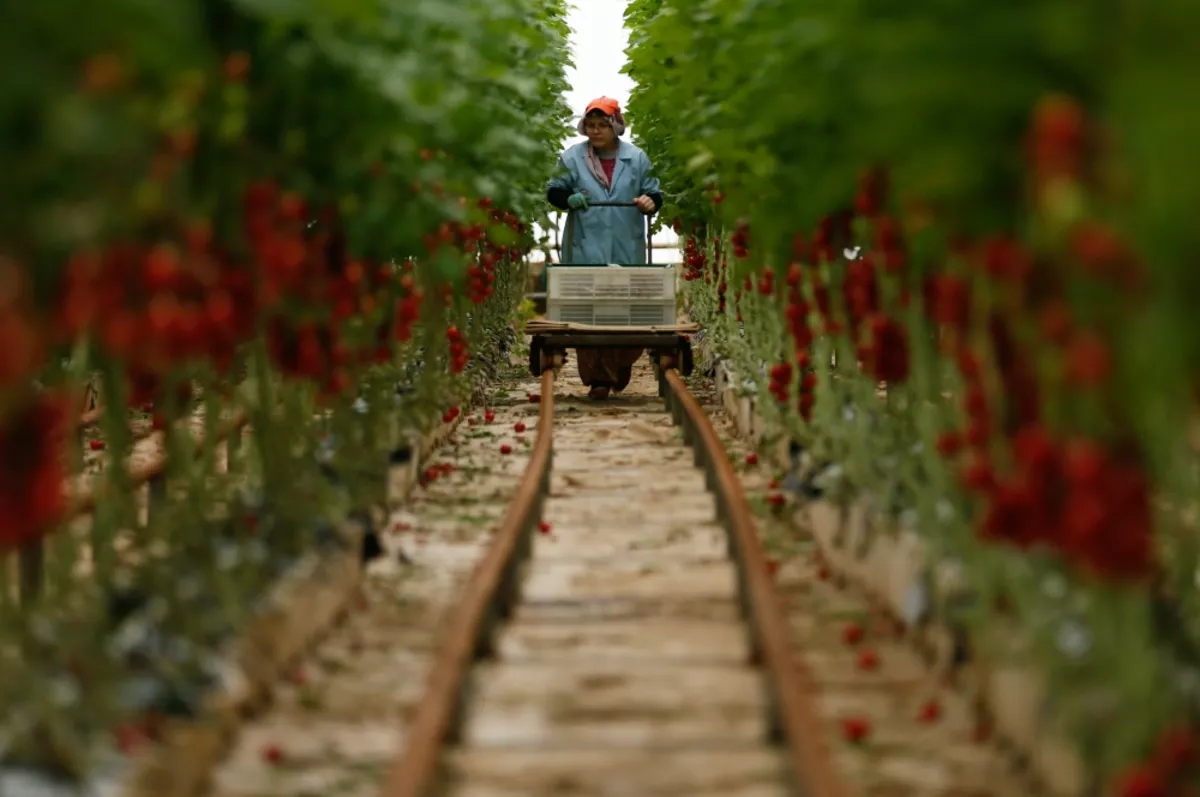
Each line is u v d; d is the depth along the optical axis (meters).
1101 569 9.84
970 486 12.12
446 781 12.27
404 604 18.38
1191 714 11.18
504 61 20.56
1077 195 9.10
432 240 22.30
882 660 15.93
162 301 10.60
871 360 17.62
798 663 13.77
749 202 20.94
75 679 11.83
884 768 12.70
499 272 48.47
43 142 9.95
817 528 21.45
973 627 14.02
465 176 19.64
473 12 17.06
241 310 13.66
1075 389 10.26
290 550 16.91
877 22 10.53
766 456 27.84
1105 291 9.73
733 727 13.71
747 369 33.91
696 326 40.78
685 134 24.66
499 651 16.30
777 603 15.67
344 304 18.12
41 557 14.41
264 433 17.36
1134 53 8.20
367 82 14.62
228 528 16.62
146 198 10.84
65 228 10.09
